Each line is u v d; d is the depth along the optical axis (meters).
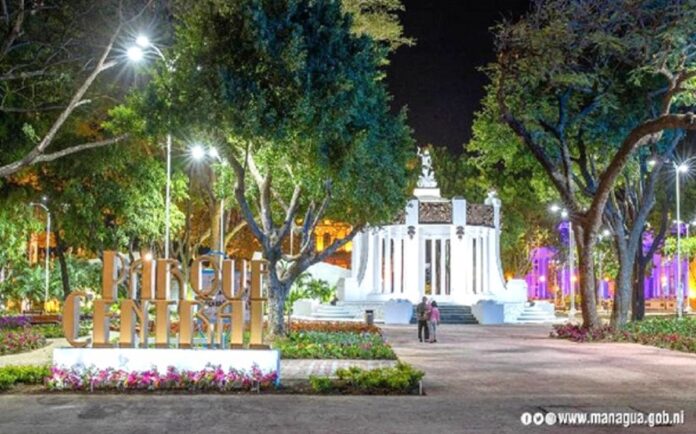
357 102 23.56
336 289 53.53
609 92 31.80
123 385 16.03
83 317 39.41
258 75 22.88
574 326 33.84
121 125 30.52
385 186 26.20
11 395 15.45
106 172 38.59
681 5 27.84
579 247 32.88
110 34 27.83
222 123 22.52
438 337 34.50
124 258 17.14
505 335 35.88
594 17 29.19
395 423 12.70
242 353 16.47
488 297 51.00
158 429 12.23
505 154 38.06
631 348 27.72
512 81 31.55
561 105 31.91
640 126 29.12
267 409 13.97
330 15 23.81
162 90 23.19
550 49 29.78
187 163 41.22
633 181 37.81
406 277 50.78
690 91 30.28
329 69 23.06
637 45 28.92
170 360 16.50
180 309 16.88
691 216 50.97
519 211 62.94
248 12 22.52
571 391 16.48
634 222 34.31
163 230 41.28
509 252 69.00
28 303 57.28
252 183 29.28
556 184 32.53
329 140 23.27
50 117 33.22
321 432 11.99
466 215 51.25
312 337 28.03
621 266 34.06
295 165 24.06
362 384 16.14
